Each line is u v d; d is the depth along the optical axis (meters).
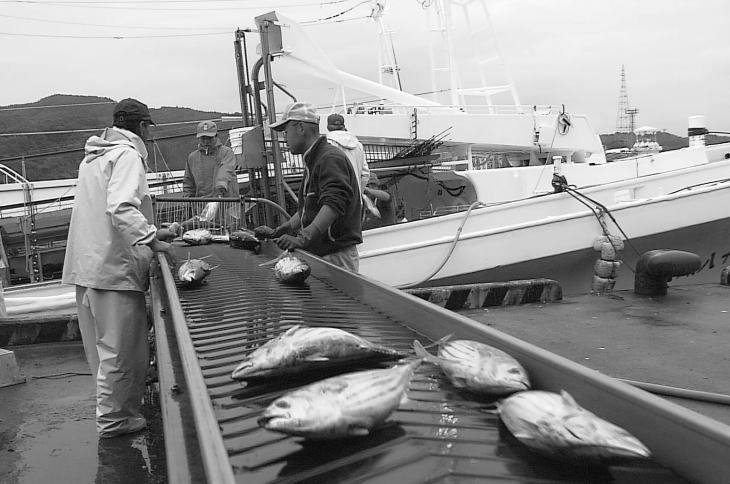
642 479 1.46
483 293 7.31
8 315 8.05
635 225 8.59
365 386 1.75
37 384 5.70
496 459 1.59
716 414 3.60
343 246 5.11
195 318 3.28
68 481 3.60
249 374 2.13
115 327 4.12
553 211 9.02
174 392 2.06
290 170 9.95
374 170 9.91
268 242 6.12
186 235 6.88
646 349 5.29
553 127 12.10
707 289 7.88
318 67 10.60
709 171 9.91
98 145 4.01
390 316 3.19
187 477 1.43
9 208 17.00
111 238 4.01
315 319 3.17
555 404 1.59
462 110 13.03
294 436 1.65
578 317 6.59
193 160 8.59
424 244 8.07
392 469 1.56
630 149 16.88
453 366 2.05
